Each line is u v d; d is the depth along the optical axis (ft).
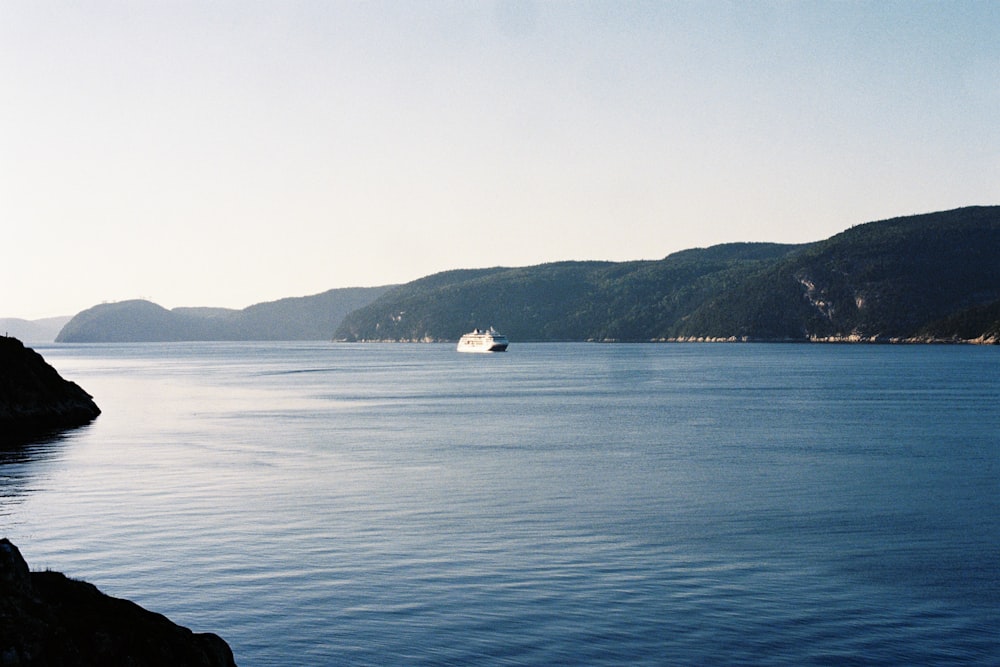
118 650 48.19
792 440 203.41
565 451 185.16
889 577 84.69
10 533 104.47
